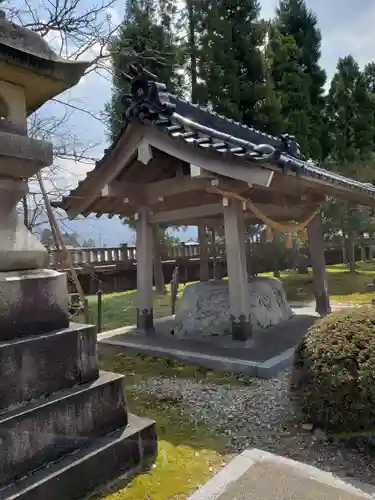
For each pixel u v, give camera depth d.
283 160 3.99
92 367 2.55
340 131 13.34
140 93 5.09
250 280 6.79
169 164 5.67
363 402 2.63
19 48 2.21
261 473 2.33
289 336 5.55
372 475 2.41
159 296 11.11
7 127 2.44
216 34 10.63
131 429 2.56
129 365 4.86
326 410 2.83
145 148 4.98
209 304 6.02
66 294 2.57
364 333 2.82
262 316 6.13
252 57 10.79
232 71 10.55
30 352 2.21
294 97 11.89
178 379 4.34
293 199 6.73
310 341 3.04
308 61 13.30
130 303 9.86
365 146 13.43
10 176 2.46
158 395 3.91
